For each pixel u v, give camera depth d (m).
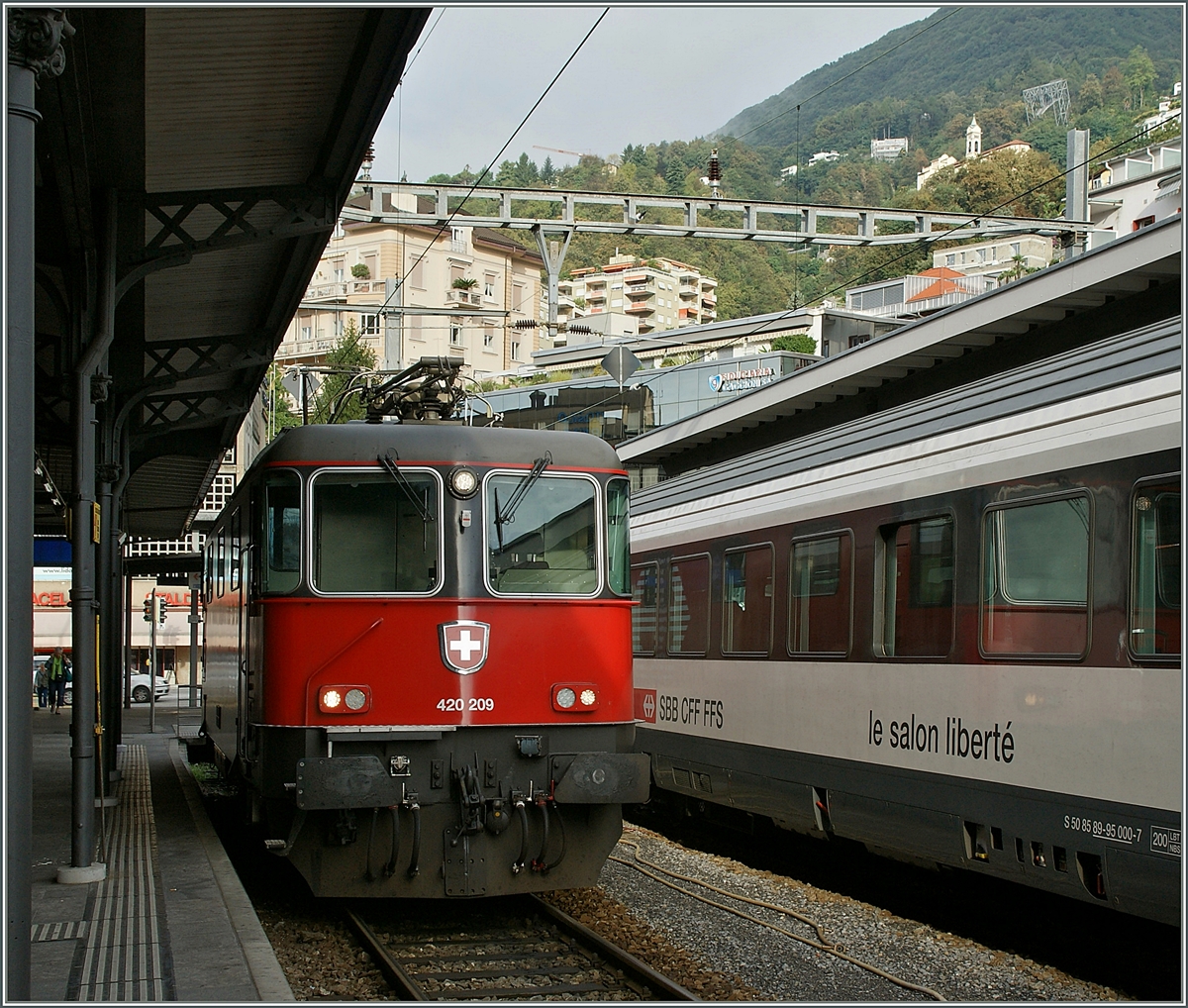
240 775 11.27
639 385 40.97
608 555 9.06
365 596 8.51
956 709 8.38
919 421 9.45
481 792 8.42
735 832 14.02
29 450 4.80
